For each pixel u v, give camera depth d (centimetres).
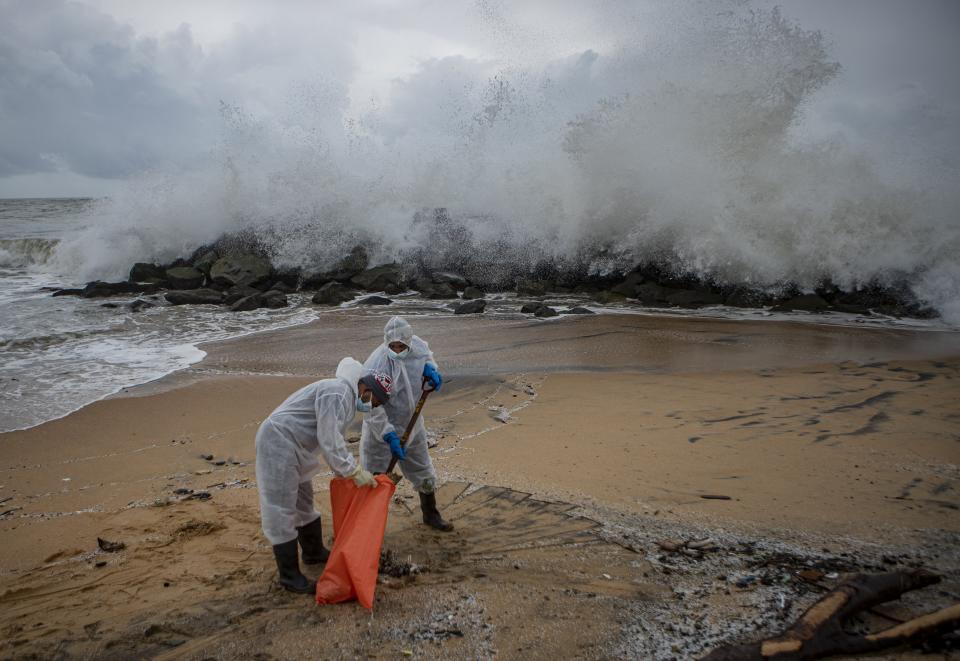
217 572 413
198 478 564
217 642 340
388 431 423
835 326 1170
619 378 838
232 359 988
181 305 1496
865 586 335
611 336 1089
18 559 435
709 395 756
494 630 340
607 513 473
